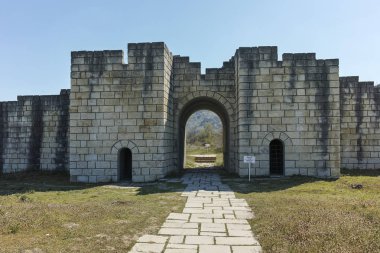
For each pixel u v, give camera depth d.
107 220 9.34
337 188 15.42
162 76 19.34
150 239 7.75
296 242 7.14
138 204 11.86
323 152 18.95
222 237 7.97
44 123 24.45
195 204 11.91
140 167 19.27
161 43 19.41
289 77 19.25
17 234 7.89
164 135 19.50
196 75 22.55
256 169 19.22
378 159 22.83
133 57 19.55
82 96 19.64
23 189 17.39
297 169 19.03
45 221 8.87
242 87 19.39
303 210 9.94
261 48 19.45
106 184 18.44
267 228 8.47
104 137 19.44
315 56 19.23
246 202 12.23
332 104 19.06
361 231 7.64
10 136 24.86
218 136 68.75
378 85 23.86
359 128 23.03
